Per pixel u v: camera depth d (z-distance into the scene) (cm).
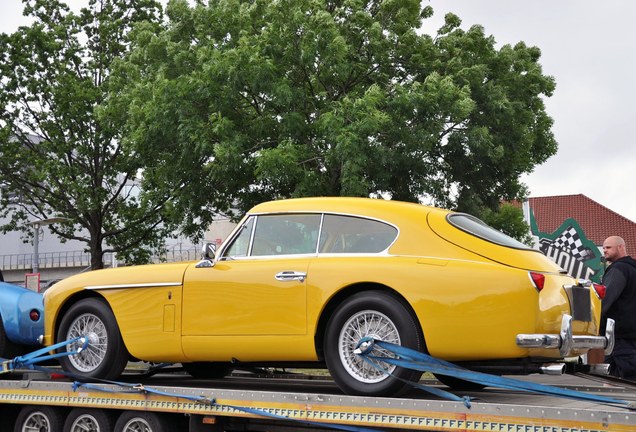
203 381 838
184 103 1828
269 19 1967
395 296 575
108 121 2553
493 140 1989
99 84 3086
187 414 661
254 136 1856
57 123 2995
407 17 2000
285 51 1809
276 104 1803
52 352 750
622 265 767
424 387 546
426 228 593
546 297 538
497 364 574
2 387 751
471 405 499
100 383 699
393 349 552
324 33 1767
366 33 1925
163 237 3338
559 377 803
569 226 1819
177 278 677
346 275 589
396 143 1783
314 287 601
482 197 2089
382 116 1662
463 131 1919
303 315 605
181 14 2098
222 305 647
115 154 2962
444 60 2053
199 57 1859
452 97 1767
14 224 3338
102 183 3147
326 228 629
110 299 713
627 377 764
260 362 662
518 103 2103
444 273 556
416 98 1748
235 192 2003
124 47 3086
